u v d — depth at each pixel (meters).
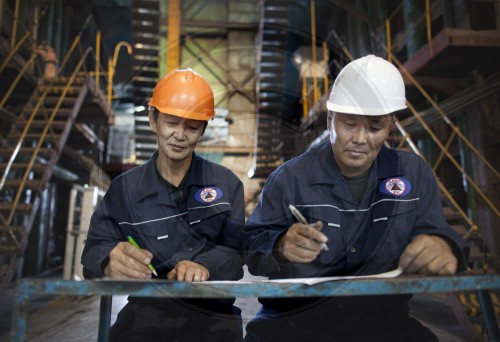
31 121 6.07
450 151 6.61
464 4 5.95
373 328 1.58
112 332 1.57
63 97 6.65
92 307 4.54
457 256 1.48
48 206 8.19
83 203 5.23
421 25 6.75
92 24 11.17
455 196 6.42
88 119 8.10
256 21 12.05
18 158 6.48
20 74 6.15
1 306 4.71
